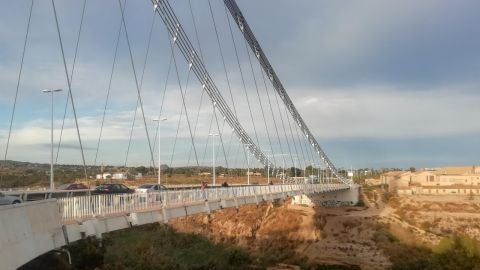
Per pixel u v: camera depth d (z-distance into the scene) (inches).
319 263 2652.6
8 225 526.9
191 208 1235.9
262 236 3080.7
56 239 689.0
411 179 4923.7
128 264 2047.2
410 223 3454.7
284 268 2556.6
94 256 1647.4
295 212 3326.8
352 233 3137.3
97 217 822.5
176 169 3262.8
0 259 488.1
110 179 2482.8
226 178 3759.8
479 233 3287.4
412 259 2573.8
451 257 2230.6
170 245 2635.3
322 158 4018.2
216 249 2743.6
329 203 4082.2
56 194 1596.9
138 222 946.1
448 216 3590.1
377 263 2647.6
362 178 6658.5
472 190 4441.4
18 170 2849.4
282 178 2952.8
